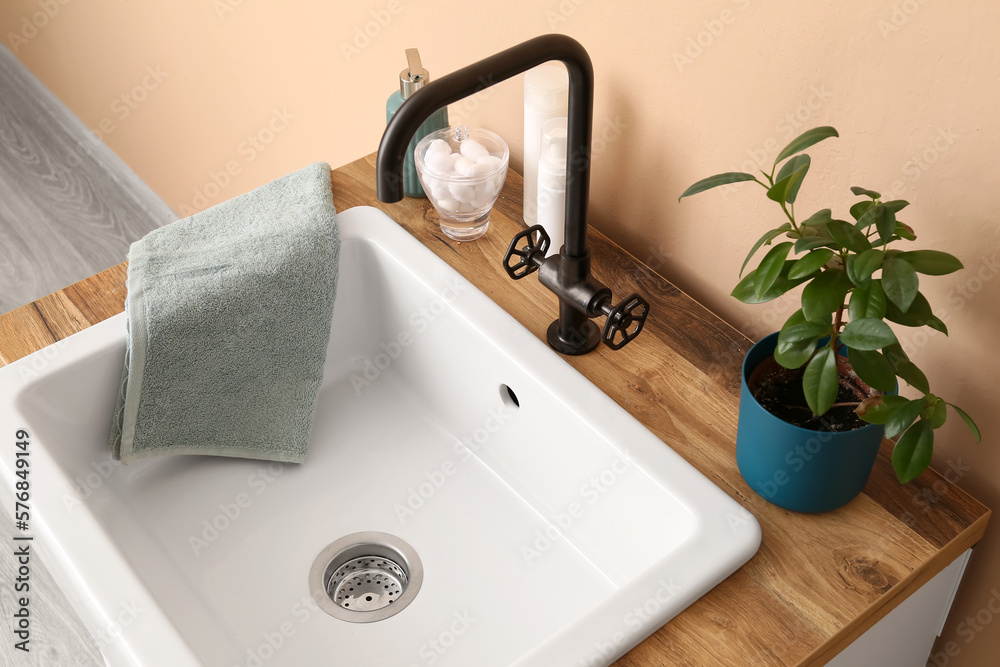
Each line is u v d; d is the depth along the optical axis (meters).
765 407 0.70
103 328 0.86
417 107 0.59
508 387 0.85
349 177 1.06
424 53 1.12
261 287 0.89
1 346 0.88
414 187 1.03
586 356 0.85
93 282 0.94
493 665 0.76
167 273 0.88
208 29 1.54
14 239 2.22
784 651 0.64
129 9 1.75
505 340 0.84
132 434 0.86
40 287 2.11
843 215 0.76
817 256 0.60
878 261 0.58
